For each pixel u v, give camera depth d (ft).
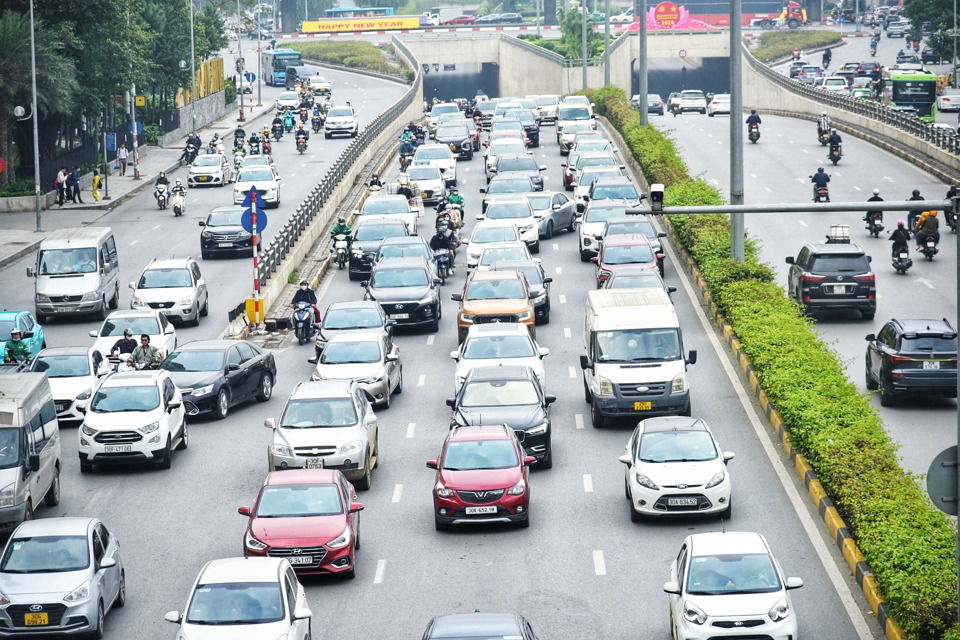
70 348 192.24
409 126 477.77
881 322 215.72
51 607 107.24
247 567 104.06
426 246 258.57
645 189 346.95
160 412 160.04
